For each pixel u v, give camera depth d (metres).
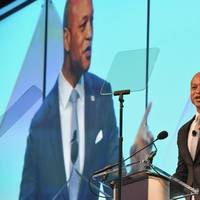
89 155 12.79
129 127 12.12
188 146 7.71
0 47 15.09
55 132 13.49
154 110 11.83
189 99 11.41
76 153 13.03
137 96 12.13
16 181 13.81
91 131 12.88
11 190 13.82
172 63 11.85
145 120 11.91
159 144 11.45
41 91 14.02
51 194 13.17
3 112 14.52
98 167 12.57
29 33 14.66
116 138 12.38
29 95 14.21
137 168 11.41
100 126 12.76
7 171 14.02
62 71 13.76
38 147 13.66
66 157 13.16
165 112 11.67
